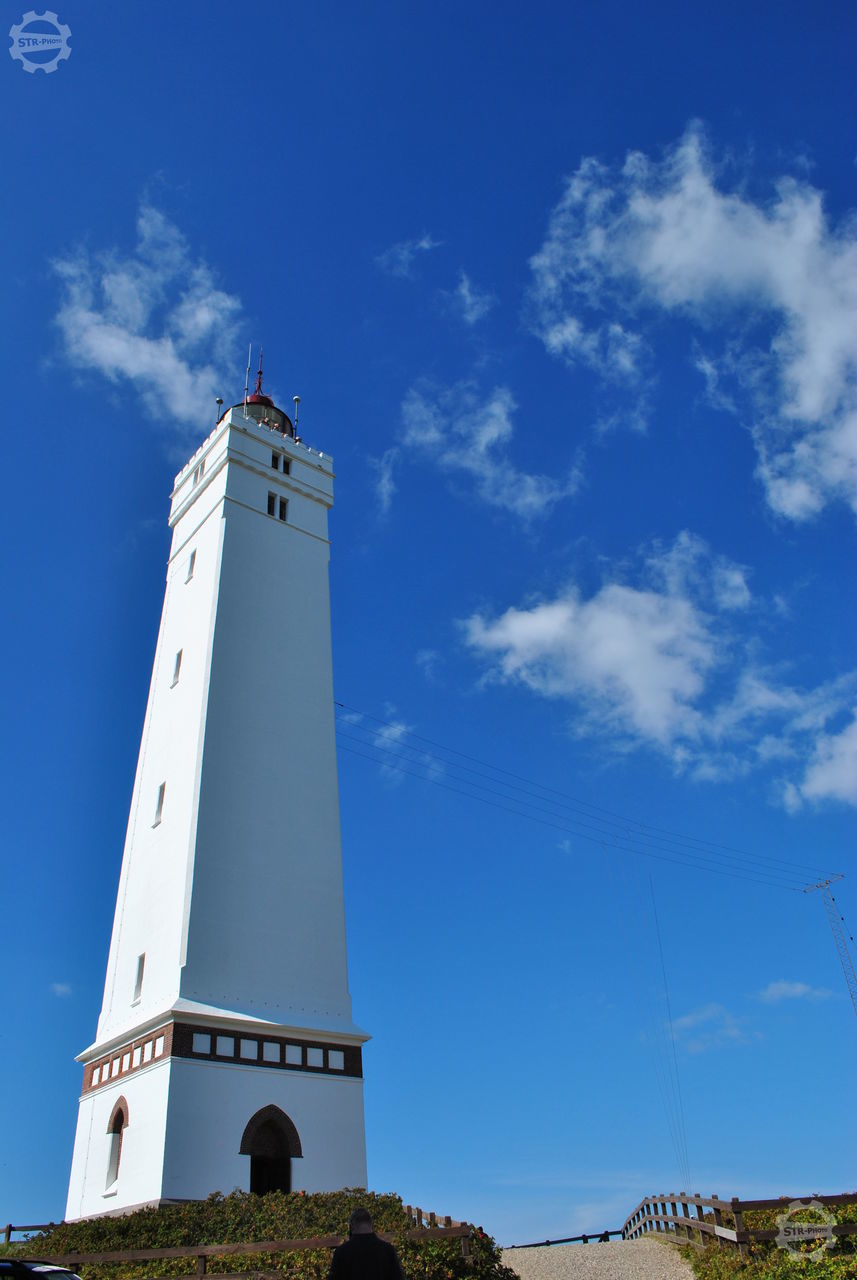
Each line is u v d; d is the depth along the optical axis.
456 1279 23.59
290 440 55.38
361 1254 13.82
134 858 46.72
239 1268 24.61
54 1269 19.41
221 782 43.88
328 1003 42.75
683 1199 32.81
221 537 49.59
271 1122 38.62
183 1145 35.91
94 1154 40.47
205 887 41.25
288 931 43.03
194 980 39.28
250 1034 39.47
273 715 47.22
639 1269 30.30
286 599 50.78
